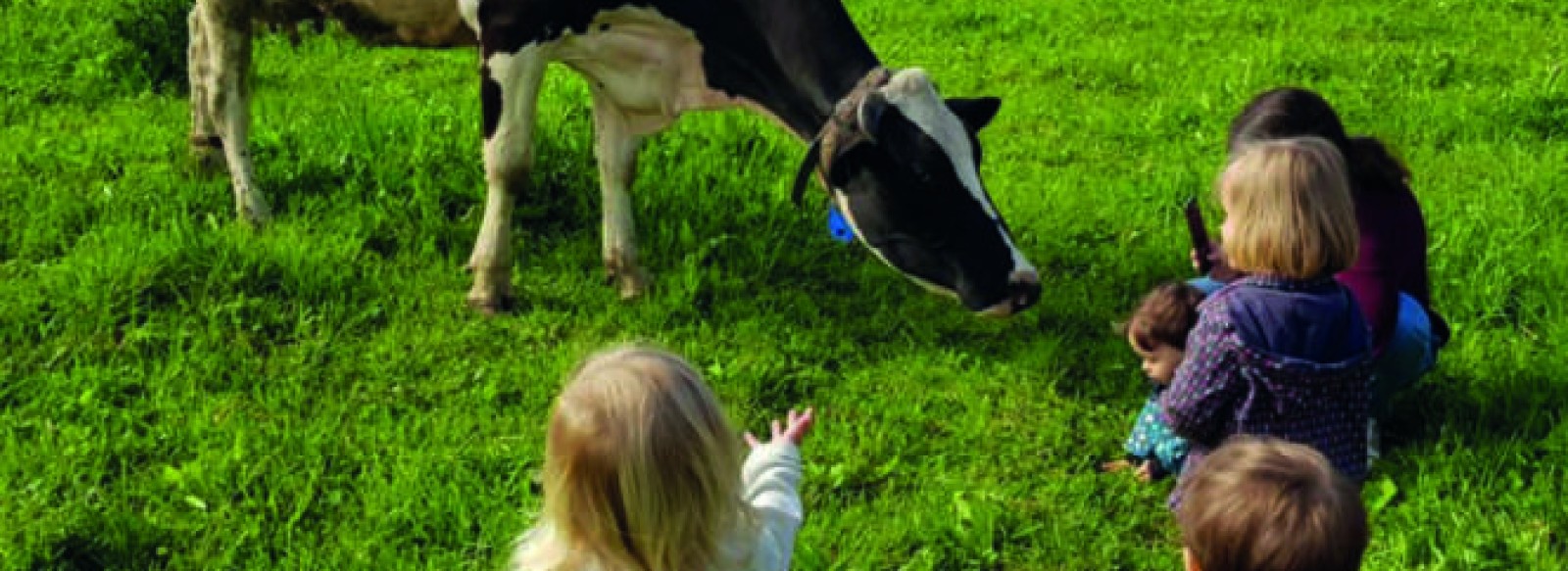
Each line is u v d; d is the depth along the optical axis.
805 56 5.63
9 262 6.15
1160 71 9.63
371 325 5.86
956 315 6.10
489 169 5.90
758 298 6.18
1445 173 7.70
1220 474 2.69
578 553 2.75
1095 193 7.44
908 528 4.58
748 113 7.66
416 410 5.25
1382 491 4.71
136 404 5.18
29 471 4.72
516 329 5.88
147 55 8.76
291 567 4.34
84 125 8.02
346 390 5.42
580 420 2.67
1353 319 3.87
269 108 8.26
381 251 6.50
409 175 6.98
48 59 8.80
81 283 5.82
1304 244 3.68
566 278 6.29
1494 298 6.02
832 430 5.21
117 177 7.16
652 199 6.88
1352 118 8.62
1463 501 4.72
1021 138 8.37
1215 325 3.83
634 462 2.63
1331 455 3.92
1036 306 6.22
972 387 5.53
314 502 4.67
